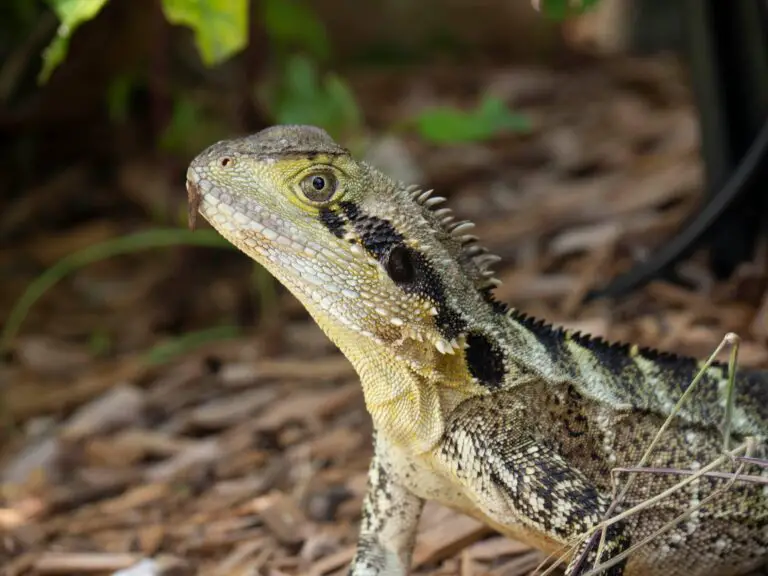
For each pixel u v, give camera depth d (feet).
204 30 17.81
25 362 25.32
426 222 12.55
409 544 13.67
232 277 28.43
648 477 12.69
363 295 12.11
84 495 19.85
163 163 31.14
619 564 11.53
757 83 20.74
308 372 22.62
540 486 11.75
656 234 23.75
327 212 12.14
